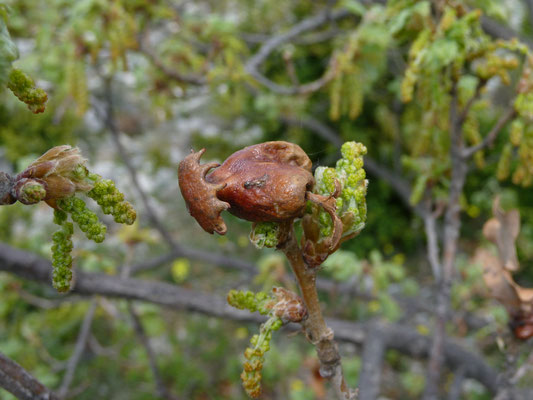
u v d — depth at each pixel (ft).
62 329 18.57
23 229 21.04
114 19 10.41
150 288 10.31
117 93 29.35
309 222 3.21
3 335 15.35
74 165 2.75
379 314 15.30
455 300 13.57
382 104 21.11
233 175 2.93
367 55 10.91
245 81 13.71
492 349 16.49
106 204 2.80
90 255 11.99
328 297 19.47
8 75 2.49
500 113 20.65
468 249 25.08
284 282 12.73
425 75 6.98
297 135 27.09
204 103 29.96
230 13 28.45
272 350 15.46
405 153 24.34
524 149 6.64
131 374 18.70
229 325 22.27
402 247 27.50
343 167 3.23
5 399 6.64
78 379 18.11
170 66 12.94
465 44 6.68
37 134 24.44
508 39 11.53
